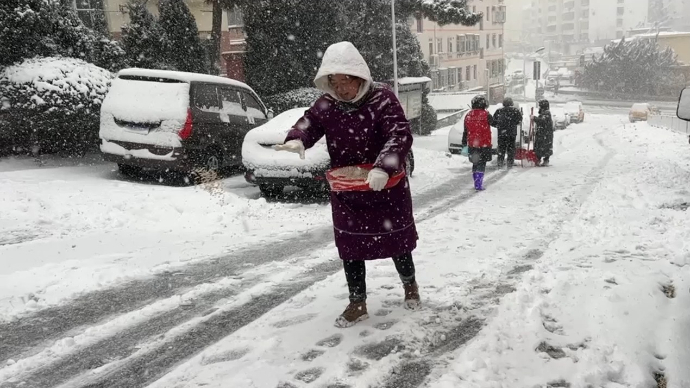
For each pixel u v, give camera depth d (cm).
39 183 841
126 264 502
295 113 918
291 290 438
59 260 508
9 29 1038
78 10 1838
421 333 335
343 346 320
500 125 1248
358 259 333
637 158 1395
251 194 912
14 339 353
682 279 401
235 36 2791
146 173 981
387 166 294
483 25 6209
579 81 7875
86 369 310
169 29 1580
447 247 547
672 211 659
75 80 1038
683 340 308
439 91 4850
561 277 420
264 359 308
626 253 489
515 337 321
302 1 1867
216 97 980
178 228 653
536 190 920
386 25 2383
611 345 306
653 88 6781
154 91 905
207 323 372
